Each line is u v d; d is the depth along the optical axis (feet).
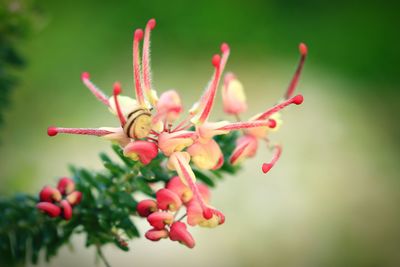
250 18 2.50
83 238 1.58
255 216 1.90
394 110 2.36
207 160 0.77
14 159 1.56
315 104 2.32
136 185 0.84
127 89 2.22
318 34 2.51
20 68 1.10
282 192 1.98
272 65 2.43
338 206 2.02
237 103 0.87
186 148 0.80
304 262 1.87
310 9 2.56
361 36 2.52
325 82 2.40
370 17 2.55
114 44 2.30
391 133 2.30
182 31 2.42
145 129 0.76
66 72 2.15
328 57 2.48
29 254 0.91
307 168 2.08
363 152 2.20
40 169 1.68
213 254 1.81
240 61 2.43
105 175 0.87
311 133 2.21
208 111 0.77
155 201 0.79
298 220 1.93
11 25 1.07
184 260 1.78
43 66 2.09
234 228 1.87
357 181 2.10
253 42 2.46
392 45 2.49
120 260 1.70
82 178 0.88
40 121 1.96
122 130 0.77
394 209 2.04
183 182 0.76
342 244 1.94
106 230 0.86
